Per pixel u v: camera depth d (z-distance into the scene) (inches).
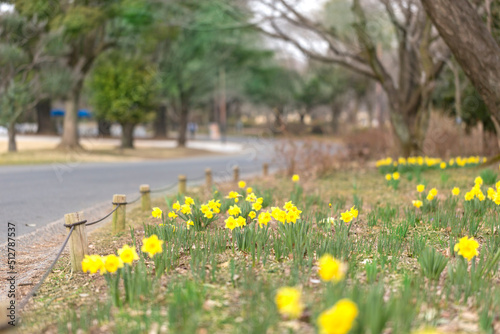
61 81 1085.1
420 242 219.1
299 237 207.3
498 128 404.2
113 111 1211.2
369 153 823.1
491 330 132.9
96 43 1219.9
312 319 136.5
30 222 346.0
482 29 388.2
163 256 195.3
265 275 188.2
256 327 128.3
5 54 975.0
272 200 390.0
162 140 2194.9
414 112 733.3
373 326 115.5
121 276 180.5
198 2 1053.8
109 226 329.1
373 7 750.5
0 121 1047.0
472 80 402.9
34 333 150.0
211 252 219.1
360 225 288.8
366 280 180.9
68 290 192.2
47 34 1032.2
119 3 1089.4
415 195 405.1
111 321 150.9
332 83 2346.2
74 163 909.8
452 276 165.0
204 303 158.7
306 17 757.9
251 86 2119.8
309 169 642.8
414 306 147.7
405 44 740.0
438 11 391.2
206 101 2506.2
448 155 737.6
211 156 1374.3
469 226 251.8
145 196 378.3
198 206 281.7
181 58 1433.3
